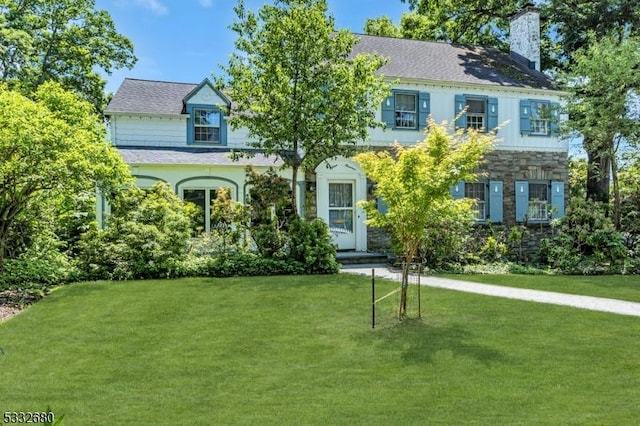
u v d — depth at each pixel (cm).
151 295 946
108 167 1058
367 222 806
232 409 439
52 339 662
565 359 573
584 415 418
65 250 1411
